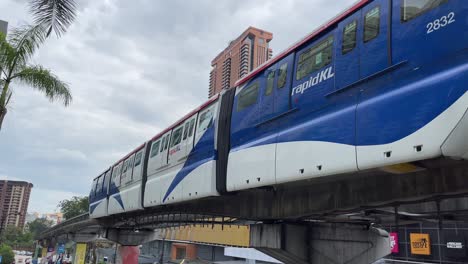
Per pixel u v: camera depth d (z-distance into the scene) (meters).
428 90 6.07
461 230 30.19
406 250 33.72
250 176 10.75
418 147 6.03
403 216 12.79
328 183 10.63
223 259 55.12
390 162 6.52
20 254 109.62
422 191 8.07
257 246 14.60
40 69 16.16
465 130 5.40
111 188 28.69
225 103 13.15
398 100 6.57
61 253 74.75
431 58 6.27
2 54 15.23
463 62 5.73
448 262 30.59
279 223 13.65
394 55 6.98
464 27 5.85
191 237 60.94
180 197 14.88
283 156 9.45
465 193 7.52
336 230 14.21
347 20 8.41
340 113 7.88
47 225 138.25
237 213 14.69
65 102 16.98
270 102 10.58
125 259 37.81
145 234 39.38
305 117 9.07
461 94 5.54
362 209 10.11
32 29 15.31
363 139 7.14
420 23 6.60
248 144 11.16
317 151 8.30
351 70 7.93
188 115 16.05
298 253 13.52
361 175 9.12
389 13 7.29
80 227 47.84
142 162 21.14
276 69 10.70
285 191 12.43
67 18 13.59
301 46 9.87
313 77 9.09
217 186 12.58
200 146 14.12
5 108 15.41
